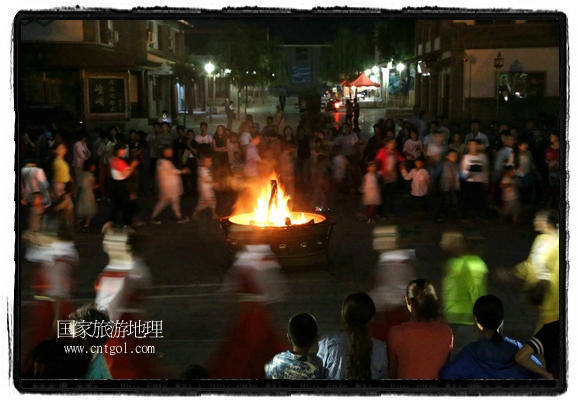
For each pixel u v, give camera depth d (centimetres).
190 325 805
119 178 1335
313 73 8700
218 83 6031
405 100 4597
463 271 676
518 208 1366
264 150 1627
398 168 1752
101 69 2898
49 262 723
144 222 1448
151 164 1817
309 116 3319
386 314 686
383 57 4878
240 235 1057
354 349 469
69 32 2923
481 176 1394
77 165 1583
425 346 474
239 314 707
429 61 3609
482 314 478
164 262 1112
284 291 948
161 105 4128
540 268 704
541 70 2817
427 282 517
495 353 466
